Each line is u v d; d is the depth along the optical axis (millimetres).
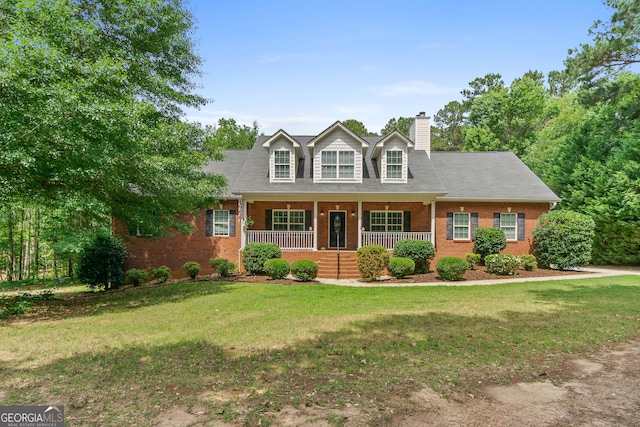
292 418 3641
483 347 5879
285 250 17391
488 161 21625
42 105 7668
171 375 4711
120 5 11297
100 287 15555
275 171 18453
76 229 15898
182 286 13633
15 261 23984
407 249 16328
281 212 19984
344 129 18375
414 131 22297
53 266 24609
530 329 6957
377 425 3523
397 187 17844
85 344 6164
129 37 11570
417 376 4703
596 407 3967
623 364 5258
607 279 14328
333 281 14797
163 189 11609
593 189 21078
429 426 3527
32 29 8484
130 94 10734
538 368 5059
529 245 18375
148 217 12156
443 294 11062
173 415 3684
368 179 18734
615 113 20766
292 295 11023
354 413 3746
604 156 21609
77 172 8391
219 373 4781
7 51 7625
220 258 16672
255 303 9766
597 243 20922
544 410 3887
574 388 4453
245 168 19453
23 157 7383
